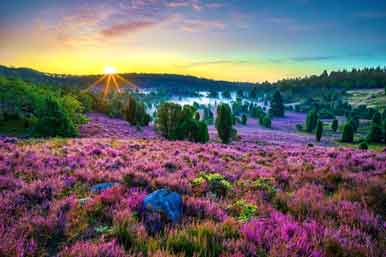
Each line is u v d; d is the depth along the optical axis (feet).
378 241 14.20
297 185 26.58
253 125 423.23
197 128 115.75
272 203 21.03
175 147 58.85
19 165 30.35
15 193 19.45
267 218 16.49
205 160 42.96
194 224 15.05
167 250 11.78
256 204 20.08
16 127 154.71
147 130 200.23
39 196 19.81
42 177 25.48
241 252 12.08
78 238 13.50
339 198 21.01
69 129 113.19
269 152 58.13
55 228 14.11
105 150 47.32
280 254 11.52
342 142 239.09
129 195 19.69
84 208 16.62
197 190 23.75
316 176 29.50
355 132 352.69
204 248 12.20
